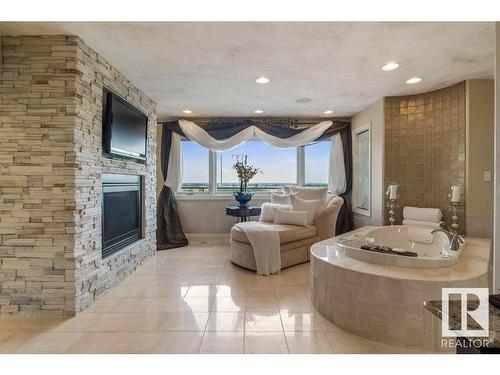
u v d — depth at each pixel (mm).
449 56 2764
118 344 2008
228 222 5371
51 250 2387
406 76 3289
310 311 2518
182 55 2744
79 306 2469
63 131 2385
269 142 5160
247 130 5113
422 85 3594
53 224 2385
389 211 4078
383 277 2053
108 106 2875
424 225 3660
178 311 2506
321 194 4434
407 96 4000
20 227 2381
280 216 4117
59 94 2393
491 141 3395
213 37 2404
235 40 2453
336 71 3129
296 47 2576
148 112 4078
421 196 3941
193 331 2178
